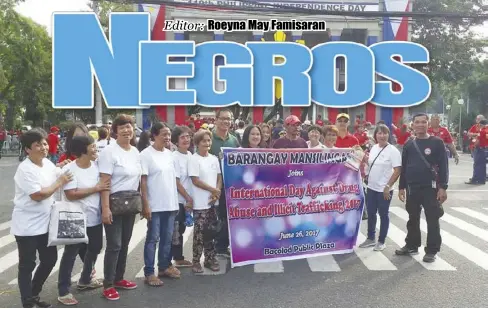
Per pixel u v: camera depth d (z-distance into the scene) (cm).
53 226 496
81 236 505
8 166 2292
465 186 1563
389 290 581
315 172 721
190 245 829
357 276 638
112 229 550
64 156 632
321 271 661
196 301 545
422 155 716
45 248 512
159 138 595
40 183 489
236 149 669
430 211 709
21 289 508
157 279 602
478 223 984
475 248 781
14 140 3350
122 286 586
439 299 550
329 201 734
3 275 650
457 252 755
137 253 768
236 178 671
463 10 3316
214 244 674
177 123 2502
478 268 670
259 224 686
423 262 701
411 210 731
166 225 611
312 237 723
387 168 764
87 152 529
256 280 622
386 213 769
